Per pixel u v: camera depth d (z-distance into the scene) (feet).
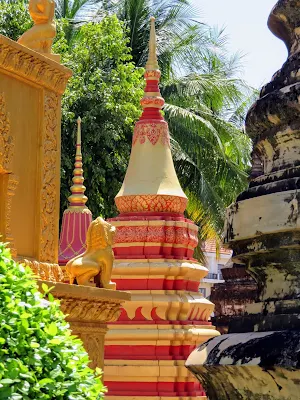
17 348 13.03
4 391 12.25
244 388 14.90
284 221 15.35
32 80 26.20
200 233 70.44
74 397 13.11
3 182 25.25
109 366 36.78
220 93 77.71
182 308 37.40
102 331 26.40
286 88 16.31
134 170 39.63
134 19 78.28
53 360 13.39
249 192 16.53
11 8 62.03
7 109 25.22
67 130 61.62
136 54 78.64
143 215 38.70
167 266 37.50
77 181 38.14
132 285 37.65
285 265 15.92
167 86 76.02
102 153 62.39
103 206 62.13
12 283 14.28
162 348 36.78
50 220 26.94
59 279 26.81
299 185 15.71
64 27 74.08
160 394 36.32
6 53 24.80
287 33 17.75
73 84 61.93
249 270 16.85
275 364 14.25
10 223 25.13
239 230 16.15
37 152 26.55
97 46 64.28
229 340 15.49
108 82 63.00
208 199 68.08
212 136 70.79
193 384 36.96
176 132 70.64
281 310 15.78
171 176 39.52
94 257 26.61
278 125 16.60
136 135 40.06
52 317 14.42
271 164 16.94
